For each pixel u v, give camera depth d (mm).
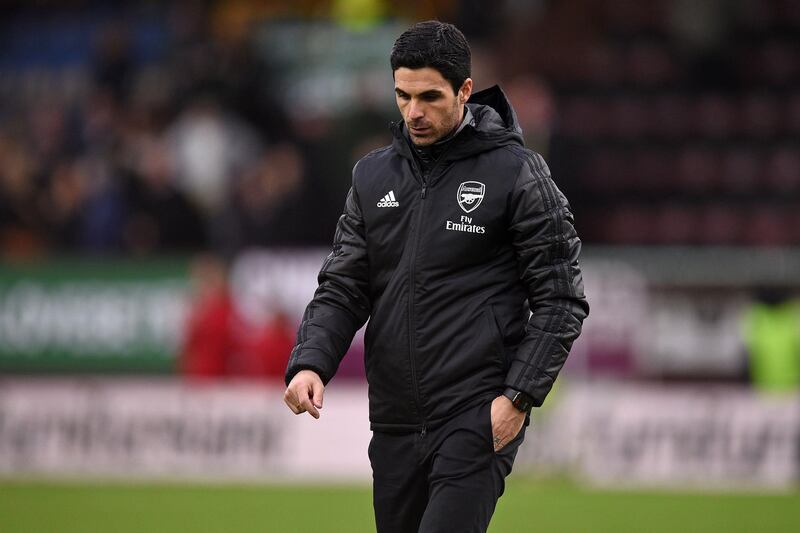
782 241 59344
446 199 15367
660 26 65750
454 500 14828
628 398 44406
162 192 56594
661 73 64562
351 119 57406
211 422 46000
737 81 64562
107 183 56906
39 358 53219
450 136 15469
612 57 64812
